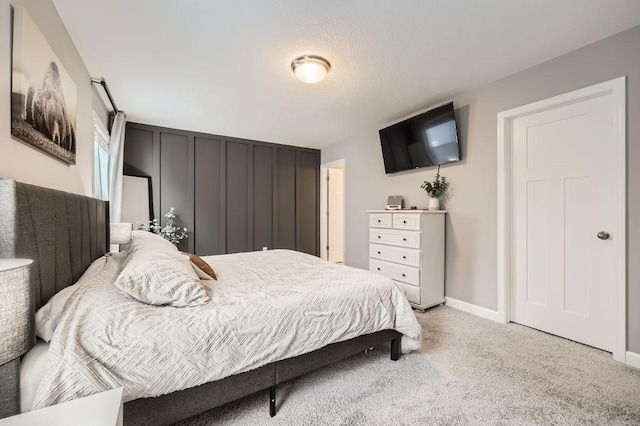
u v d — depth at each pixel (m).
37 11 1.39
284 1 1.58
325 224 5.48
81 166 2.13
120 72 2.38
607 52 1.93
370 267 3.49
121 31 1.84
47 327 0.96
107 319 1.04
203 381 1.12
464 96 2.85
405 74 2.45
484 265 2.69
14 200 0.91
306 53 2.11
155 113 3.43
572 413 1.36
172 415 1.09
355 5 1.61
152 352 1.03
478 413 1.37
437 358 1.90
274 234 5.01
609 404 1.43
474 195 2.78
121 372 0.96
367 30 1.84
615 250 1.90
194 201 4.29
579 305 2.12
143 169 3.89
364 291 1.72
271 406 1.35
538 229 2.36
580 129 2.11
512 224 2.54
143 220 3.80
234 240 4.62
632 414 1.35
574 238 2.15
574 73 2.09
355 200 4.51
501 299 2.54
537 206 2.37
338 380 1.65
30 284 0.72
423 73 2.43
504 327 2.43
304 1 1.58
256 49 2.06
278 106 3.19
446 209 3.06
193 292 1.31
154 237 2.03
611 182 1.95
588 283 2.08
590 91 2.00
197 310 1.24
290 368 1.41
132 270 1.23
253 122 3.79
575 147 2.14
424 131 3.15
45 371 0.85
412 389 1.56
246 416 1.35
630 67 1.83
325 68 2.22
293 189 5.23
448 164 3.03
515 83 2.44
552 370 1.74
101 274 1.41
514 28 1.83
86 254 1.59
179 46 2.02
